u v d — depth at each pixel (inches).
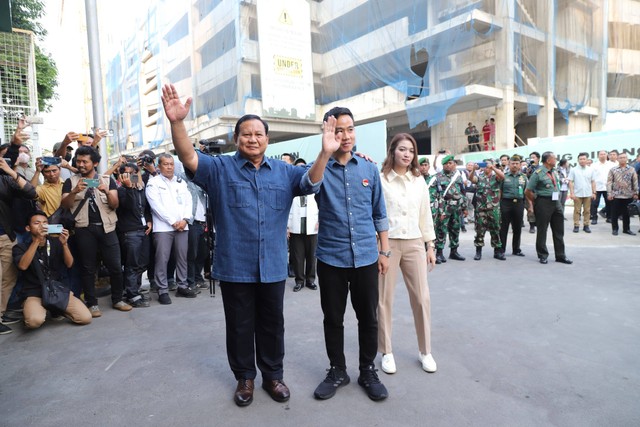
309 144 450.9
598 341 130.7
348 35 562.9
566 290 187.2
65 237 162.6
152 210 187.9
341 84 601.3
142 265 187.8
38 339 144.9
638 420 89.3
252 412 95.9
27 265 150.6
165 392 105.9
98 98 239.8
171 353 130.2
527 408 94.6
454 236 263.6
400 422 90.4
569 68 565.0
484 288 194.4
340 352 106.2
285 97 603.8
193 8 682.2
